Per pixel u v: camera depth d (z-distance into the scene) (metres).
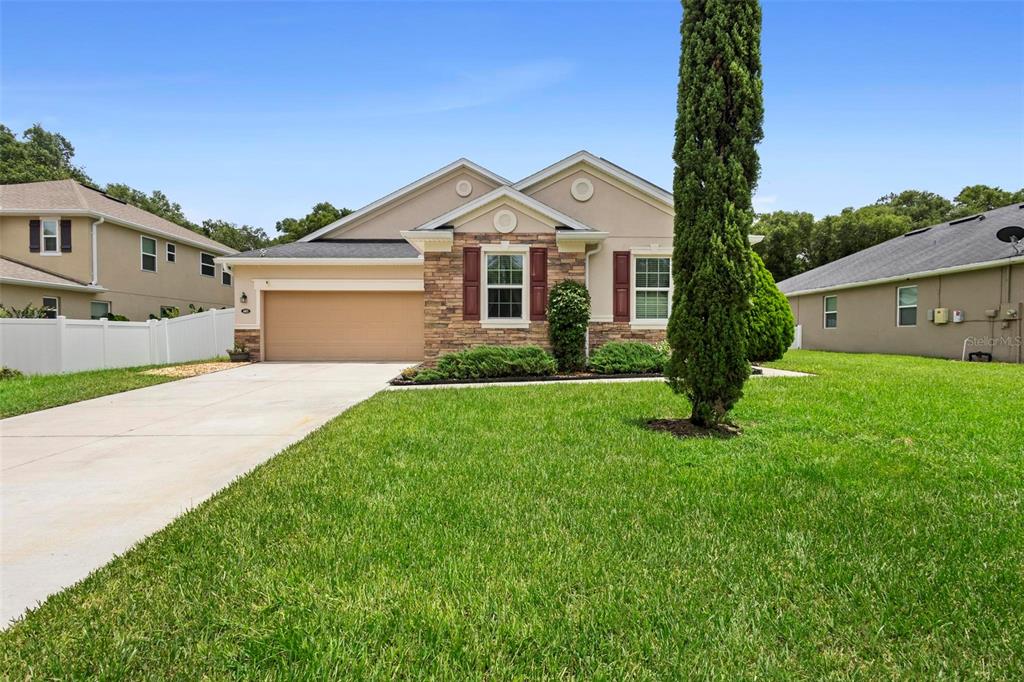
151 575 2.64
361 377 11.48
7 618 2.32
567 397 7.70
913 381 8.71
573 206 12.23
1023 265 13.03
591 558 2.75
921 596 2.38
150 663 1.98
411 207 17.48
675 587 2.47
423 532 3.08
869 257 21.03
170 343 15.49
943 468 4.15
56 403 8.02
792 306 22.59
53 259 17.75
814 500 3.54
